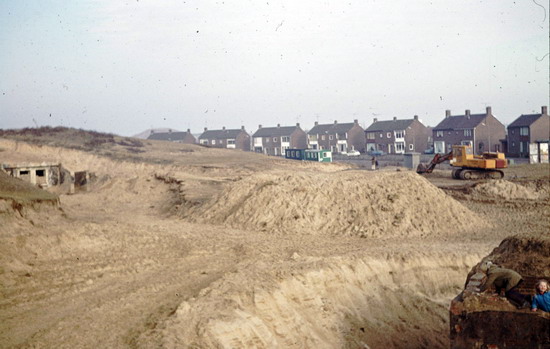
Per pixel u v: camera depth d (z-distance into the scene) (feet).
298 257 56.70
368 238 71.72
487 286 34.45
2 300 41.16
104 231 63.87
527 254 40.29
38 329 35.76
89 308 40.27
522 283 34.32
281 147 385.29
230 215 82.07
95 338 34.14
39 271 48.11
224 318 37.78
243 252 60.75
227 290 43.45
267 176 92.63
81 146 205.98
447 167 210.38
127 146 228.84
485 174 147.23
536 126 252.01
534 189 115.96
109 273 50.11
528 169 166.61
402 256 59.36
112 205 109.40
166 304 41.14
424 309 53.83
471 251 62.28
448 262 60.03
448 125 296.92
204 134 411.13
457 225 77.46
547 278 34.63
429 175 162.81
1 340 33.73
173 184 125.29
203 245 63.87
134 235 64.69
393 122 335.26
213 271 52.11
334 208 79.25
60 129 234.17
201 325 35.99
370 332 48.24
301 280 49.03
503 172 153.89
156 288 45.80
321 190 82.23
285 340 41.73
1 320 37.45
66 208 92.02
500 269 34.63
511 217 88.07
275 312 43.34
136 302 41.75
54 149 181.98
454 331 33.76
